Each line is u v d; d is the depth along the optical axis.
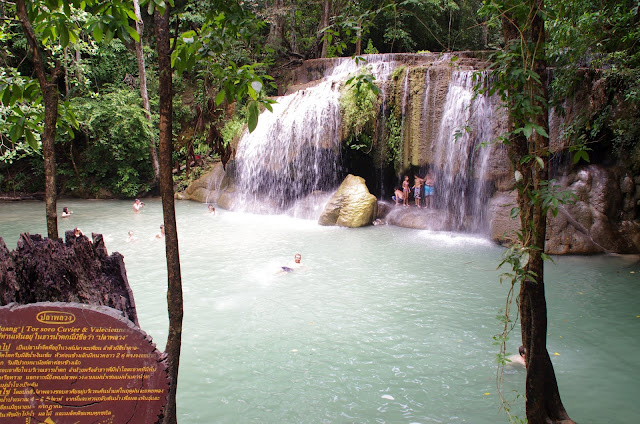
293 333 6.84
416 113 14.77
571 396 5.20
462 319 7.37
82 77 19.41
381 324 7.17
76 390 1.91
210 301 8.09
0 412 1.88
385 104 15.23
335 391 5.25
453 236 13.18
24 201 19.73
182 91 22.52
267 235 13.20
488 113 13.19
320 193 16.36
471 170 13.75
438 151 14.53
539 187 3.44
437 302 8.11
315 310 7.74
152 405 1.95
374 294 8.50
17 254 2.44
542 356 3.60
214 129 2.96
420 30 24.53
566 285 8.98
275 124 17.11
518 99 3.14
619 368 5.83
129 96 20.28
